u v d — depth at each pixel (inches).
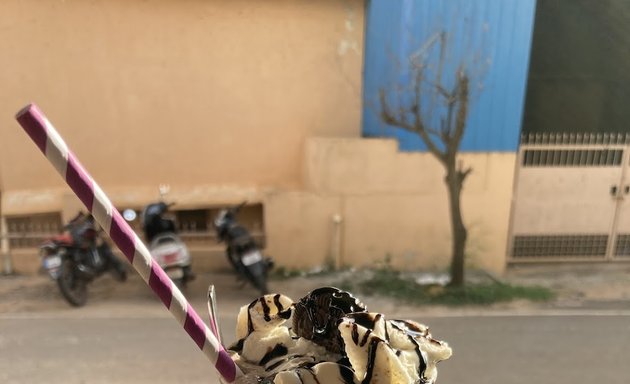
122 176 278.7
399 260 288.0
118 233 50.5
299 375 57.1
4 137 268.1
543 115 292.2
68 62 263.1
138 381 172.1
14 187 273.7
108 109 270.5
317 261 284.7
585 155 296.2
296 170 290.4
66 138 270.2
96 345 196.5
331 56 275.0
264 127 281.9
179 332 208.1
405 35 269.7
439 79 248.8
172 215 287.3
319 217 279.9
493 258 296.4
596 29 283.9
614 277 290.5
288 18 269.4
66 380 172.7
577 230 304.3
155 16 262.7
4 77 261.6
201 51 269.1
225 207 281.6
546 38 283.7
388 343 58.9
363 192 279.1
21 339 201.5
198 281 268.4
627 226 304.8
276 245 281.0
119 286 259.4
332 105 281.4
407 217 284.2
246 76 274.5
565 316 232.1
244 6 266.1
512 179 288.7
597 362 190.2
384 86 276.1
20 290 253.6
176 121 276.1
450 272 267.4
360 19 271.6
